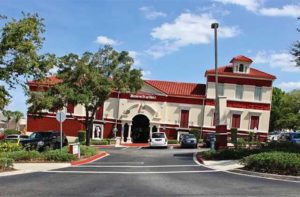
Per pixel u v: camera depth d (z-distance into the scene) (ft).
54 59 88.07
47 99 123.34
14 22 81.15
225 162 83.05
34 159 86.28
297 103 260.01
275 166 63.46
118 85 143.13
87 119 141.69
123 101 191.31
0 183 53.98
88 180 57.57
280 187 50.47
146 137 194.39
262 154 68.13
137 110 191.11
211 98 191.93
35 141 111.45
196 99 193.16
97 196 44.04
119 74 142.20
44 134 115.65
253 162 66.90
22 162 84.38
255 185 52.21
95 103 144.05
